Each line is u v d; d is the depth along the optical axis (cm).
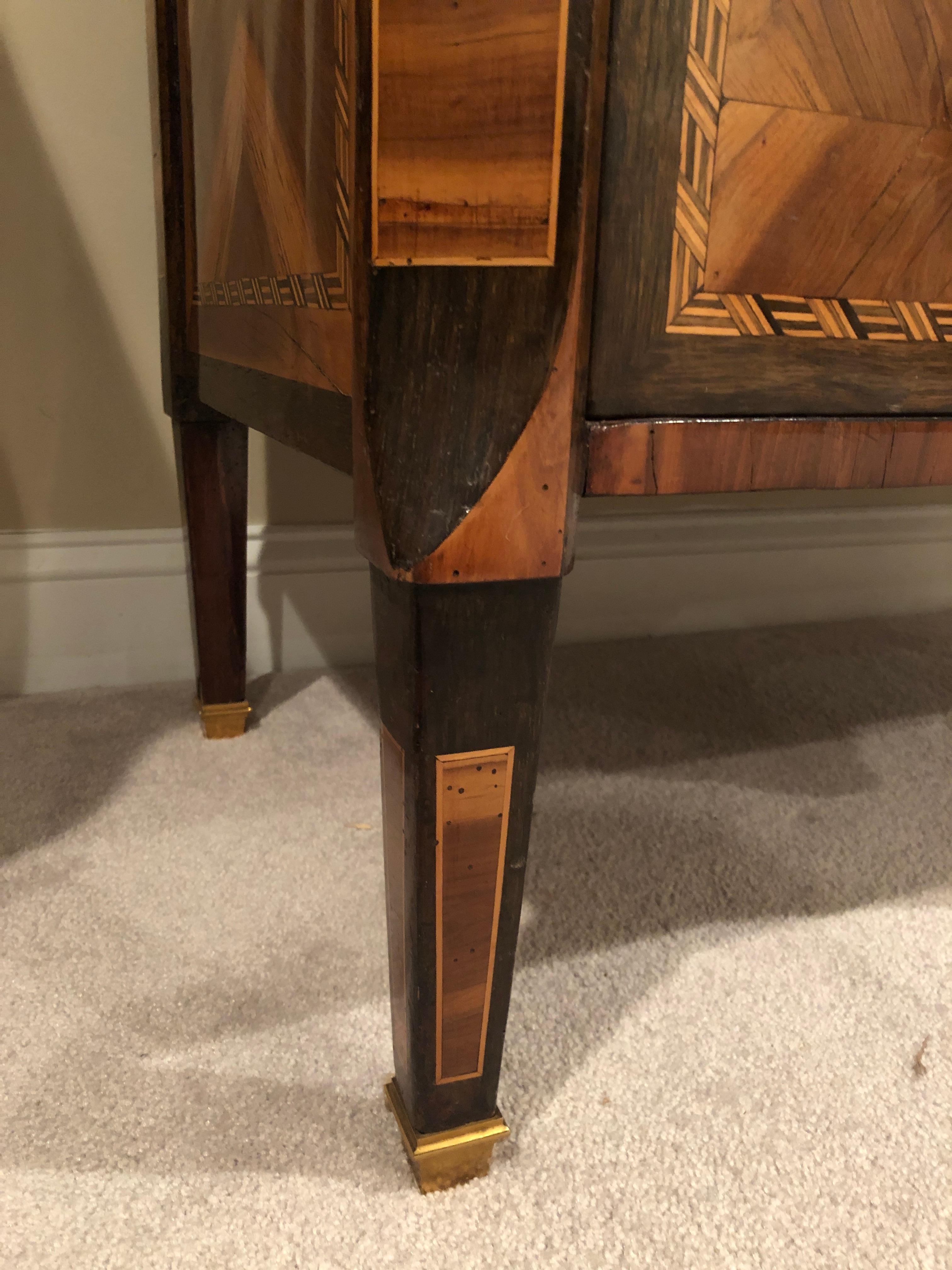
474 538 33
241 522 85
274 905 67
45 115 85
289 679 107
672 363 37
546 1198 45
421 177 30
